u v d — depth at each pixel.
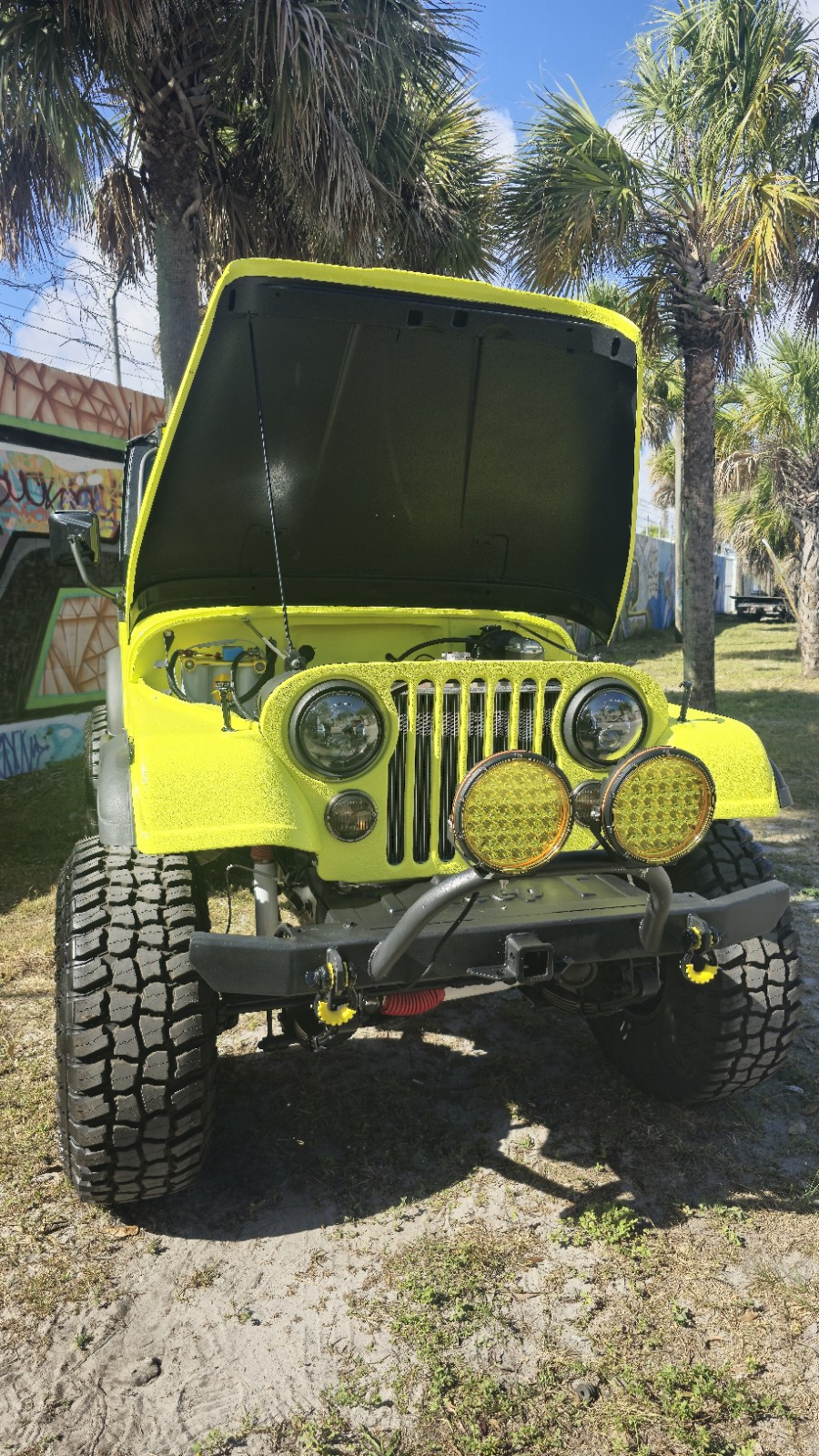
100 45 6.46
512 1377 2.12
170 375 7.44
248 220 8.39
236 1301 2.35
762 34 8.57
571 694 2.58
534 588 3.93
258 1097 3.25
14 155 7.29
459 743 2.52
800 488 15.47
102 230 8.79
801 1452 1.93
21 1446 1.96
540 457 3.39
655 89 9.24
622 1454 1.93
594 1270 2.45
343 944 2.17
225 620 3.30
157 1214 2.68
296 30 6.27
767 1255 2.50
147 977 2.35
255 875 2.57
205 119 7.24
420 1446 1.95
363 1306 2.33
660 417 23.08
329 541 3.51
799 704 12.34
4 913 5.02
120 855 2.63
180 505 3.16
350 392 3.03
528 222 9.16
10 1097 3.22
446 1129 3.06
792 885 5.55
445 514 3.53
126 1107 2.31
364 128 7.29
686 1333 2.24
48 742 8.71
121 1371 2.14
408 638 3.62
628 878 2.62
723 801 2.64
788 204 8.72
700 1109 3.16
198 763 2.36
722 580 38.03
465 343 2.96
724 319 9.86
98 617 9.31
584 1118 3.11
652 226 9.58
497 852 1.99
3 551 7.98
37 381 8.31
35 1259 2.50
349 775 2.42
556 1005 2.90
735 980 2.78
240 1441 1.97
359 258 7.58
